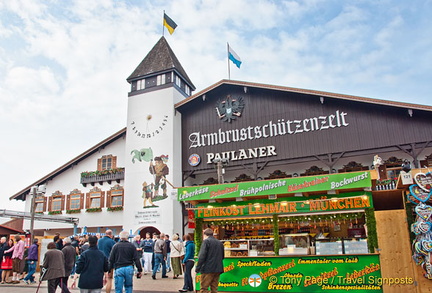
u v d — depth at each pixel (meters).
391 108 21.06
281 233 12.00
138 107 27.95
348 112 22.06
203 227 12.02
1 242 14.68
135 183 26.44
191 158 25.97
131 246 8.45
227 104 25.67
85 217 29.16
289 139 23.23
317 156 22.19
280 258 10.41
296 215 10.76
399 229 9.90
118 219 27.92
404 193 9.98
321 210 10.43
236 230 12.86
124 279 8.20
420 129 20.17
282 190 10.38
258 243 11.29
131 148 27.23
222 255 8.66
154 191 25.62
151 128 26.97
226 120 25.47
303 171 23.61
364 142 21.27
